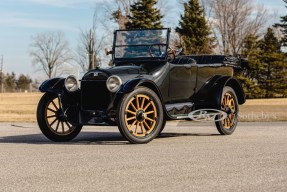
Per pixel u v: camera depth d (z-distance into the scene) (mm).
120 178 4566
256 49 53719
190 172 4891
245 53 52938
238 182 4375
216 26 51438
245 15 51062
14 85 101500
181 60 8961
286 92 56094
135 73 8078
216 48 51656
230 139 8445
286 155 6137
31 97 64312
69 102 8297
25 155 6207
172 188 4121
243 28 51312
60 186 4211
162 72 8375
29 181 4434
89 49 66562
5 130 11297
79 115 8078
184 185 4242
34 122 15102
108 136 9609
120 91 7559
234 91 9781
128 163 5480
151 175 4723
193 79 9000
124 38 9055
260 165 5332
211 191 4008
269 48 56125
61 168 5141
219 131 9453
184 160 5707
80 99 8094
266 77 56438
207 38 48938
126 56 8922
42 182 4383
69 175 4727
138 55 8812
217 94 9242
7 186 4223
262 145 7309
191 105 8914
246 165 5328
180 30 49094
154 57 8648
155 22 45594
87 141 8438
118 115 7480
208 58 9852
